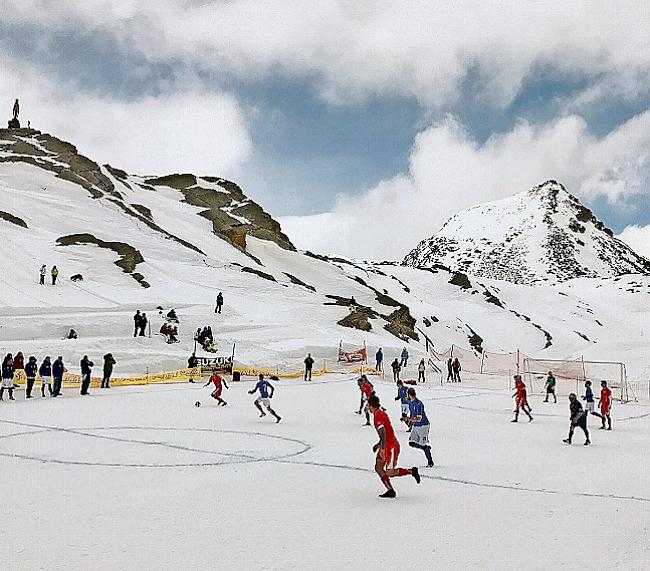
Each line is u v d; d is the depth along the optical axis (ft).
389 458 32.65
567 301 345.10
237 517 27.68
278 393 91.04
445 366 164.55
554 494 33.76
